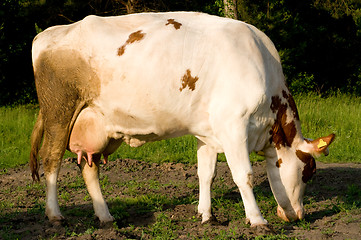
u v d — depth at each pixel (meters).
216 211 6.84
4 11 19.78
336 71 23.84
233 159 5.74
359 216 6.22
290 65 21.50
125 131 6.16
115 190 8.25
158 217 6.47
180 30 5.90
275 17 20.64
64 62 6.13
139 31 5.93
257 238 5.36
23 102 20.48
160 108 5.88
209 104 5.84
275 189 6.29
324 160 10.47
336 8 22.70
